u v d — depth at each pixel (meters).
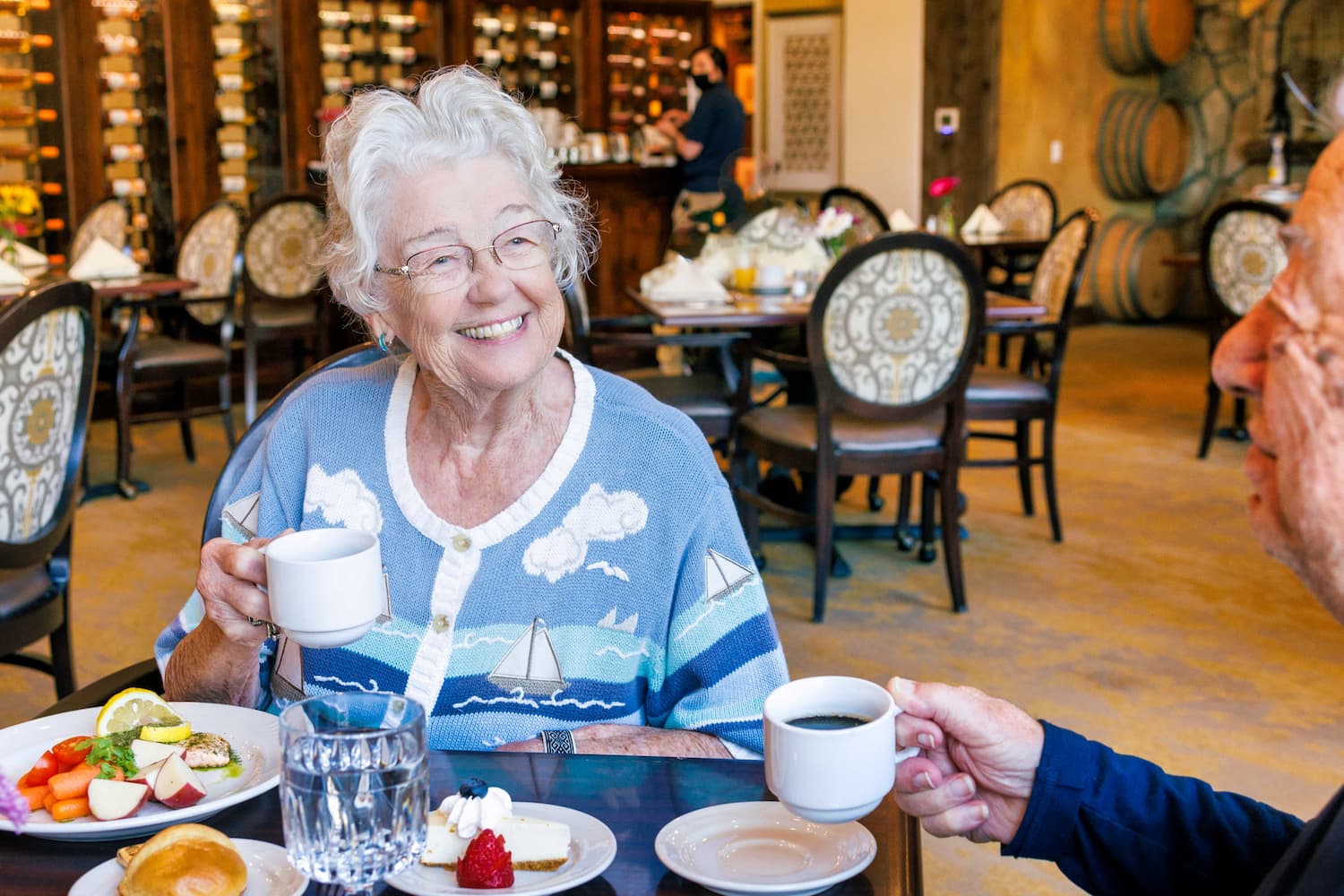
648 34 8.18
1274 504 0.69
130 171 6.61
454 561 1.22
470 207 1.14
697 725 1.21
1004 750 0.98
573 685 1.25
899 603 3.51
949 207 5.98
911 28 8.16
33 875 0.87
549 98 7.90
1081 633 3.25
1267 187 6.41
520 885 0.85
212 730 1.08
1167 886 0.96
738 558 1.24
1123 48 8.78
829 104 8.69
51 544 2.22
